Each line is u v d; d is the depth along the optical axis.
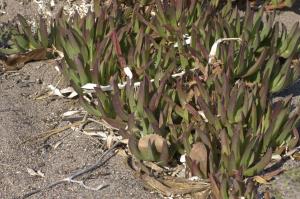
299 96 4.10
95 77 3.83
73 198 3.33
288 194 3.33
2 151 3.62
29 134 3.76
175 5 4.34
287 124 3.48
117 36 4.05
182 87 3.72
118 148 3.68
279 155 3.50
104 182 3.44
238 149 3.30
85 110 3.92
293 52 4.06
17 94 4.08
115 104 3.58
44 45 4.34
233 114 3.53
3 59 4.38
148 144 3.37
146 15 4.42
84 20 4.12
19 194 3.36
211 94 3.80
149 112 3.44
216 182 3.22
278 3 4.97
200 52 4.00
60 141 3.73
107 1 4.73
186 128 3.53
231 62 3.81
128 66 3.94
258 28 4.12
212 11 4.31
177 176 3.49
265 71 3.85
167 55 3.97
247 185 3.21
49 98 4.07
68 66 4.12
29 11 4.86
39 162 3.57
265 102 3.51
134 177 3.48
